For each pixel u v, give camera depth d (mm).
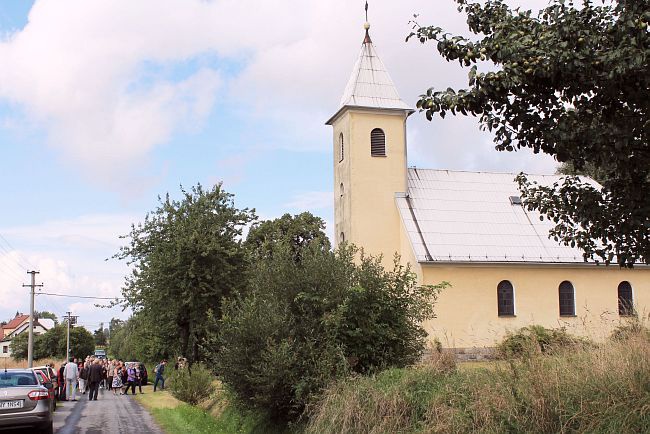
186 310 30922
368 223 35844
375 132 36938
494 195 37750
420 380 12133
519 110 7434
